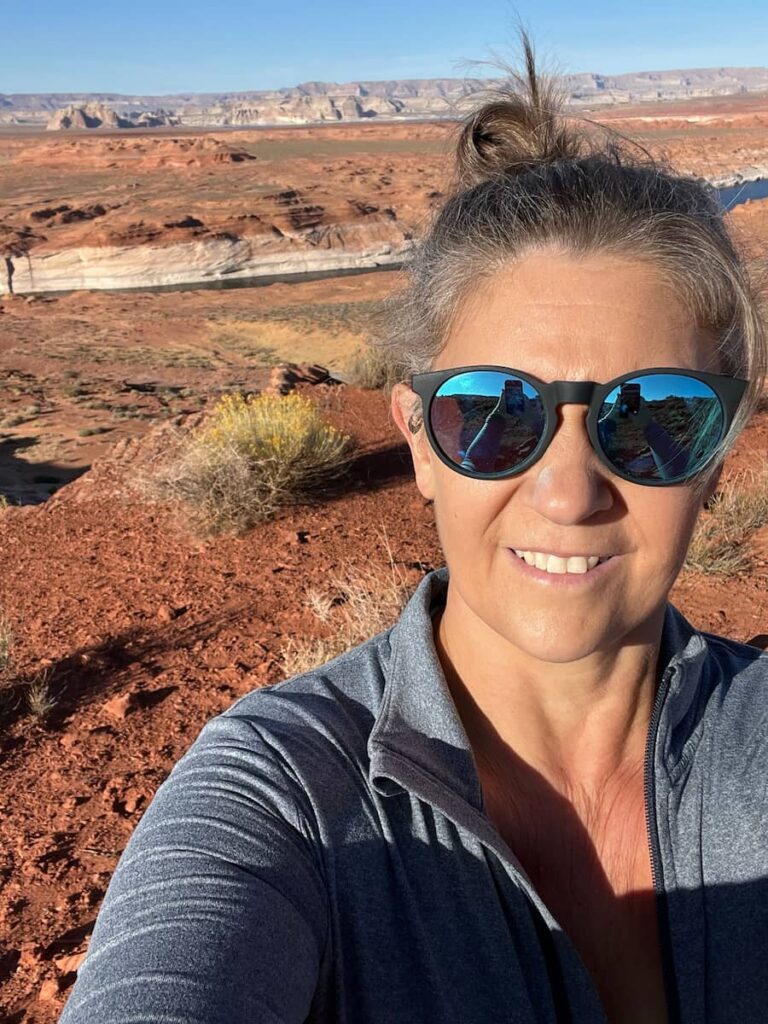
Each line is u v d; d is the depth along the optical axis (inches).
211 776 33.5
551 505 34.8
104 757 173.8
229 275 3225.9
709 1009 36.1
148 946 27.7
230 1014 26.5
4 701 195.6
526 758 40.4
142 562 275.7
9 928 128.7
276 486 303.6
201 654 213.9
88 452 957.2
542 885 39.0
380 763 32.9
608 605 37.2
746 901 36.9
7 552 294.2
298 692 38.3
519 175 38.5
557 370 35.9
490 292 37.5
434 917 32.4
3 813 157.5
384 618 201.6
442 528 39.9
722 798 38.6
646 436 35.7
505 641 39.9
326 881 32.1
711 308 37.0
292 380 554.6
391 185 4151.1
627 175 37.4
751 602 204.4
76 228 3380.9
